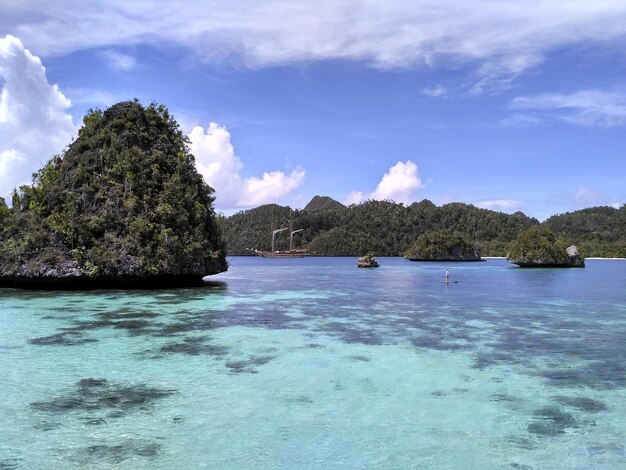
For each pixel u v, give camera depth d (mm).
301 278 63438
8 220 42250
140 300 32594
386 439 10414
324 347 19016
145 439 10281
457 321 25719
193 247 41875
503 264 125250
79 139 45281
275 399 12852
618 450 9961
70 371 15281
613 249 158125
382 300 35750
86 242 38656
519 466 9242
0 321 23797
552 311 30016
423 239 157250
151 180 42875
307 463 9289
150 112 48219
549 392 13664
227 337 20703
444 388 13953
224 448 9891
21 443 10016
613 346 19562
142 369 15586
